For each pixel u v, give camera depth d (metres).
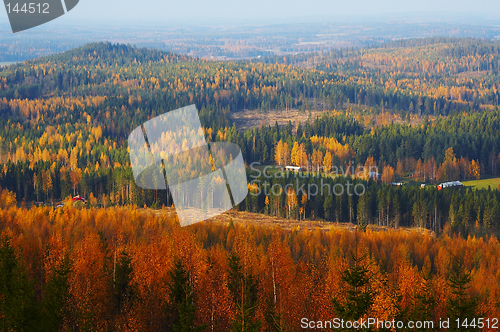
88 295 61.75
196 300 63.59
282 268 72.62
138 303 62.62
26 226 108.12
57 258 74.81
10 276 59.44
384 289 57.91
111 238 100.31
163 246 76.81
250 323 47.06
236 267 68.31
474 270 92.12
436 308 64.19
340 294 61.50
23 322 51.81
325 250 99.69
